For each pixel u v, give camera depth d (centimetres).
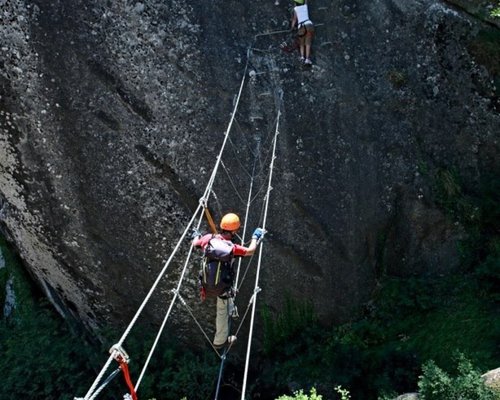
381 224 988
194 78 917
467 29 971
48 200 970
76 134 927
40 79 902
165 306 1014
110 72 906
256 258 977
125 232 973
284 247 974
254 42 927
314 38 934
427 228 992
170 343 1031
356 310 1006
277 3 923
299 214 964
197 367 997
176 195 950
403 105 964
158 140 930
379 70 952
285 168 948
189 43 911
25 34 886
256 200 956
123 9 894
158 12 901
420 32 959
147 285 1005
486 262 953
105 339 1052
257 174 948
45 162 944
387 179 973
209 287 708
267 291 994
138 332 1037
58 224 984
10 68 898
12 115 916
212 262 707
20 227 1015
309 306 1005
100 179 948
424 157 982
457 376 769
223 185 948
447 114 981
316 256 982
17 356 1081
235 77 925
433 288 976
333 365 930
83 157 939
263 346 1020
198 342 1038
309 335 1002
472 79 981
